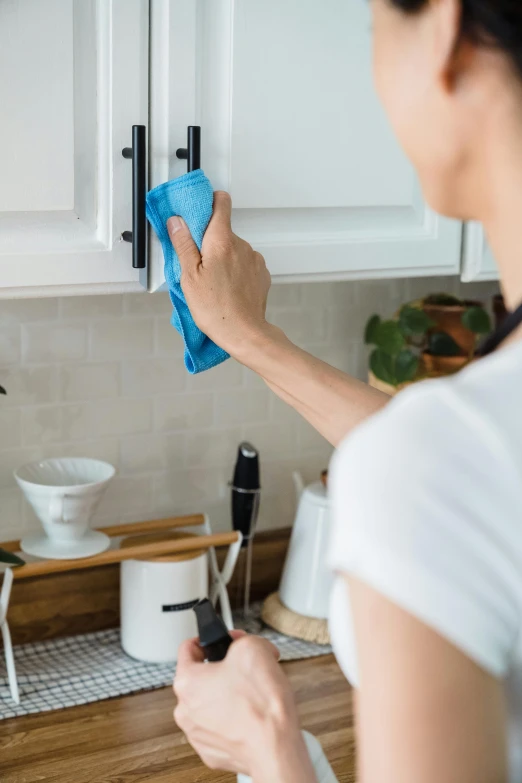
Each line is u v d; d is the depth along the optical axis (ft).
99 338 5.49
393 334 5.68
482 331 5.74
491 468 1.44
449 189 1.76
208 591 5.90
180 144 4.03
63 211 3.85
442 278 6.59
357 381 3.46
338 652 1.98
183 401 5.84
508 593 1.42
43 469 5.23
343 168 4.47
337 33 4.31
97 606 5.67
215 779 4.41
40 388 5.38
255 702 1.98
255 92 4.17
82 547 5.01
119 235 3.96
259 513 6.26
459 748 1.42
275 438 6.22
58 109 3.75
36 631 5.50
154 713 4.92
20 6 3.60
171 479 5.88
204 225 3.90
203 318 3.83
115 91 3.83
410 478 1.43
